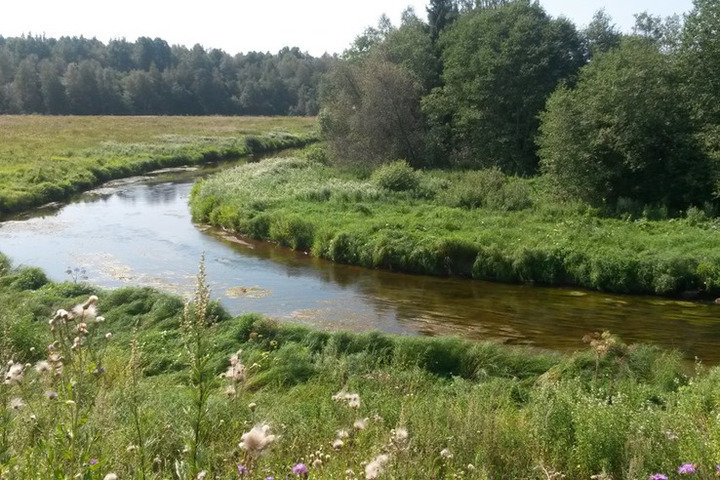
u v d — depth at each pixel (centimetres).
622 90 2430
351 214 2378
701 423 655
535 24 3622
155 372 1026
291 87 11900
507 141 3525
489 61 3512
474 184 2638
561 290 1780
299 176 3272
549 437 666
